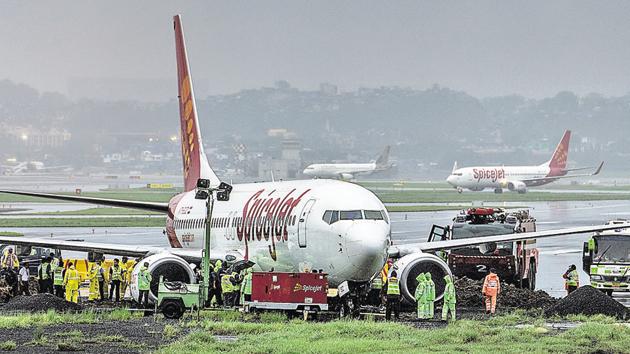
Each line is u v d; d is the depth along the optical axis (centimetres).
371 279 13612
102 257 17775
